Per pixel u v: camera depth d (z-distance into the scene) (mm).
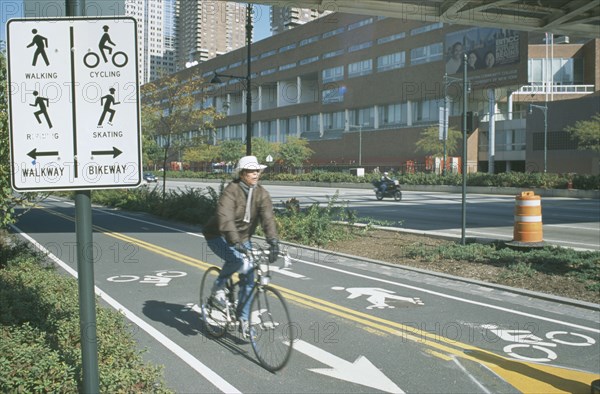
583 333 6336
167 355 5422
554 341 6023
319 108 80000
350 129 75375
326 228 13961
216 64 86312
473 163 60125
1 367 3947
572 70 63844
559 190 38562
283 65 86688
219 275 5719
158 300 7680
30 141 2648
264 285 5172
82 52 2680
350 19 74250
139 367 4496
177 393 4520
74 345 4918
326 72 79000
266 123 91375
